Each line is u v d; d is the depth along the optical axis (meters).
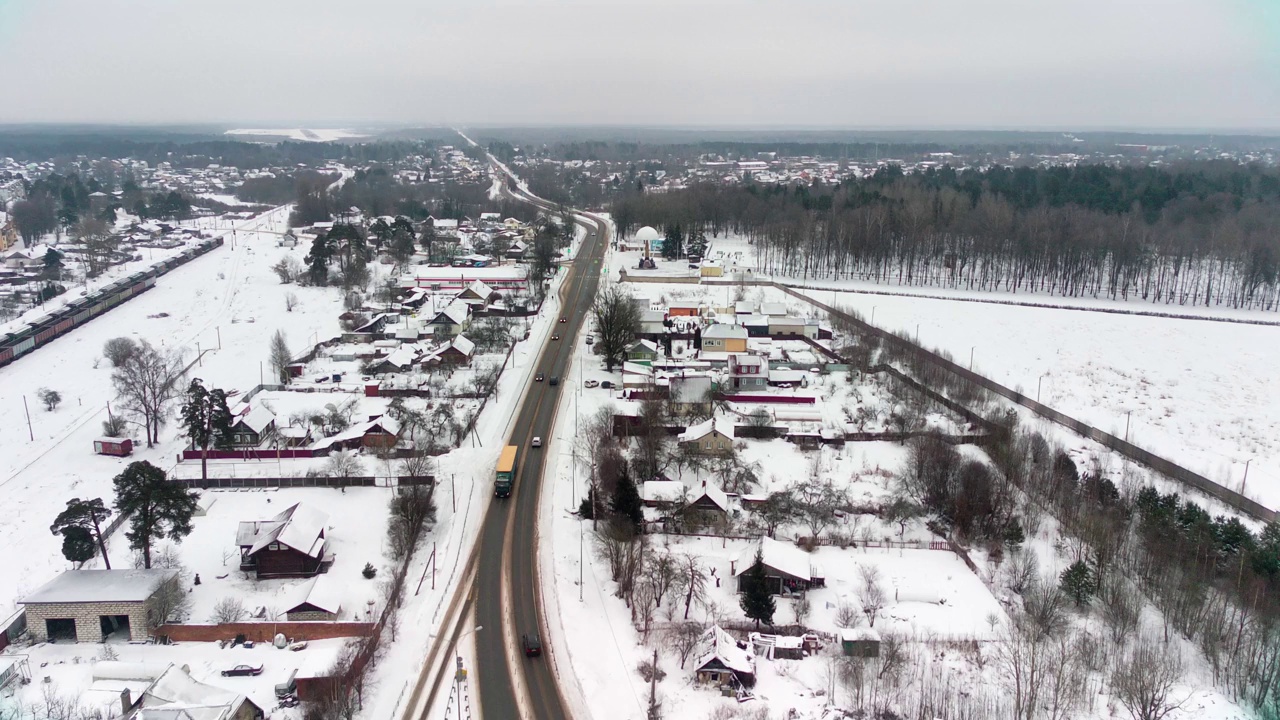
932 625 70.38
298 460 99.81
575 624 70.00
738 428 107.75
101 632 68.06
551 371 132.12
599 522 86.25
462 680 62.28
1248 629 68.31
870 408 113.50
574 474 97.12
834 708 60.50
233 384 125.00
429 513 87.62
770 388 121.25
